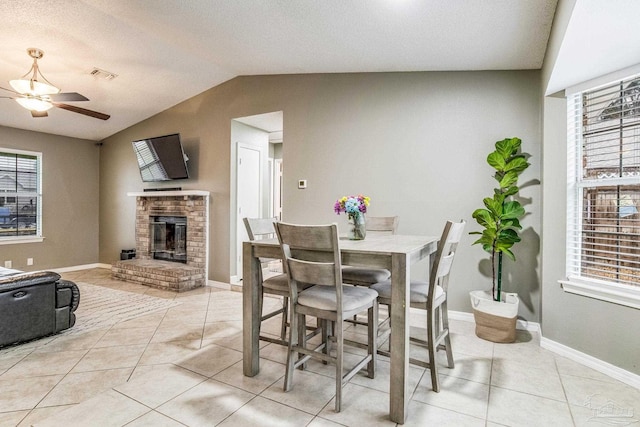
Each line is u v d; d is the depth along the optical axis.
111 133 6.34
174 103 5.41
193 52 3.90
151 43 3.74
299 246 2.00
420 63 3.43
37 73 4.17
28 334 2.84
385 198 3.79
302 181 4.22
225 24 3.16
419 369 2.43
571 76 2.47
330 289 2.20
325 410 1.93
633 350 2.21
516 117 3.30
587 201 2.62
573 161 2.69
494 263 3.19
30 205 5.77
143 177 5.73
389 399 1.98
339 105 4.04
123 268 5.32
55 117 5.38
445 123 3.56
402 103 3.73
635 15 1.71
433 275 2.09
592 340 2.46
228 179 4.88
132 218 6.17
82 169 6.42
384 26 2.78
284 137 4.34
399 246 2.11
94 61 4.08
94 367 2.45
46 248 5.93
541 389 2.16
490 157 3.11
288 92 4.34
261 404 1.99
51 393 2.11
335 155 4.04
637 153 2.33
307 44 3.35
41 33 3.47
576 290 2.55
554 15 2.32
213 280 5.00
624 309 2.26
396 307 1.87
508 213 2.96
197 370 2.40
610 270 2.43
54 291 3.03
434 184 3.60
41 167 5.88
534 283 3.20
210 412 1.90
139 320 3.48
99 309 3.84
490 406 1.98
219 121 4.95
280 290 2.39
